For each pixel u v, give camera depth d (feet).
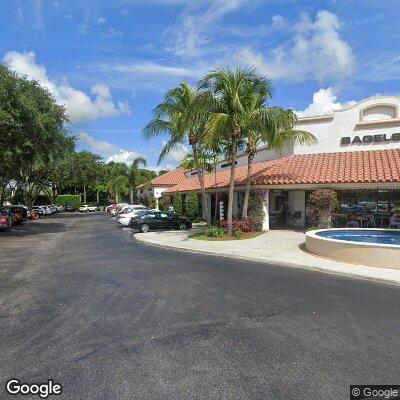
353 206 69.10
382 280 31.55
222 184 82.33
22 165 100.27
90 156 209.67
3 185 128.57
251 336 19.49
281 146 63.41
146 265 39.83
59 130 87.15
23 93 73.00
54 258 46.16
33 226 102.68
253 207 70.64
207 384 14.78
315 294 27.68
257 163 89.76
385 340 18.94
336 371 15.75
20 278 34.37
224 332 20.07
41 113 78.84
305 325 21.08
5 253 51.08
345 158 70.69
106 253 49.67
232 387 14.55
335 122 74.54
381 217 66.85
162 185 156.87
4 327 21.13
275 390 14.32
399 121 69.46
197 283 31.22
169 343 18.66
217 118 55.62
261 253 45.29
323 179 64.85
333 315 22.81
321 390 14.30
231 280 32.35
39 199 239.09
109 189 226.58
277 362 16.57
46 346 18.43
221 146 70.28
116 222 115.03
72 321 22.00
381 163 65.16
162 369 16.01
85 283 31.73
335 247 40.70
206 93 57.88
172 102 72.64
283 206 76.69
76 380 15.17
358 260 38.17
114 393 14.21
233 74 58.75
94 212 218.38
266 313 23.21
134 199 221.46
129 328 20.75
